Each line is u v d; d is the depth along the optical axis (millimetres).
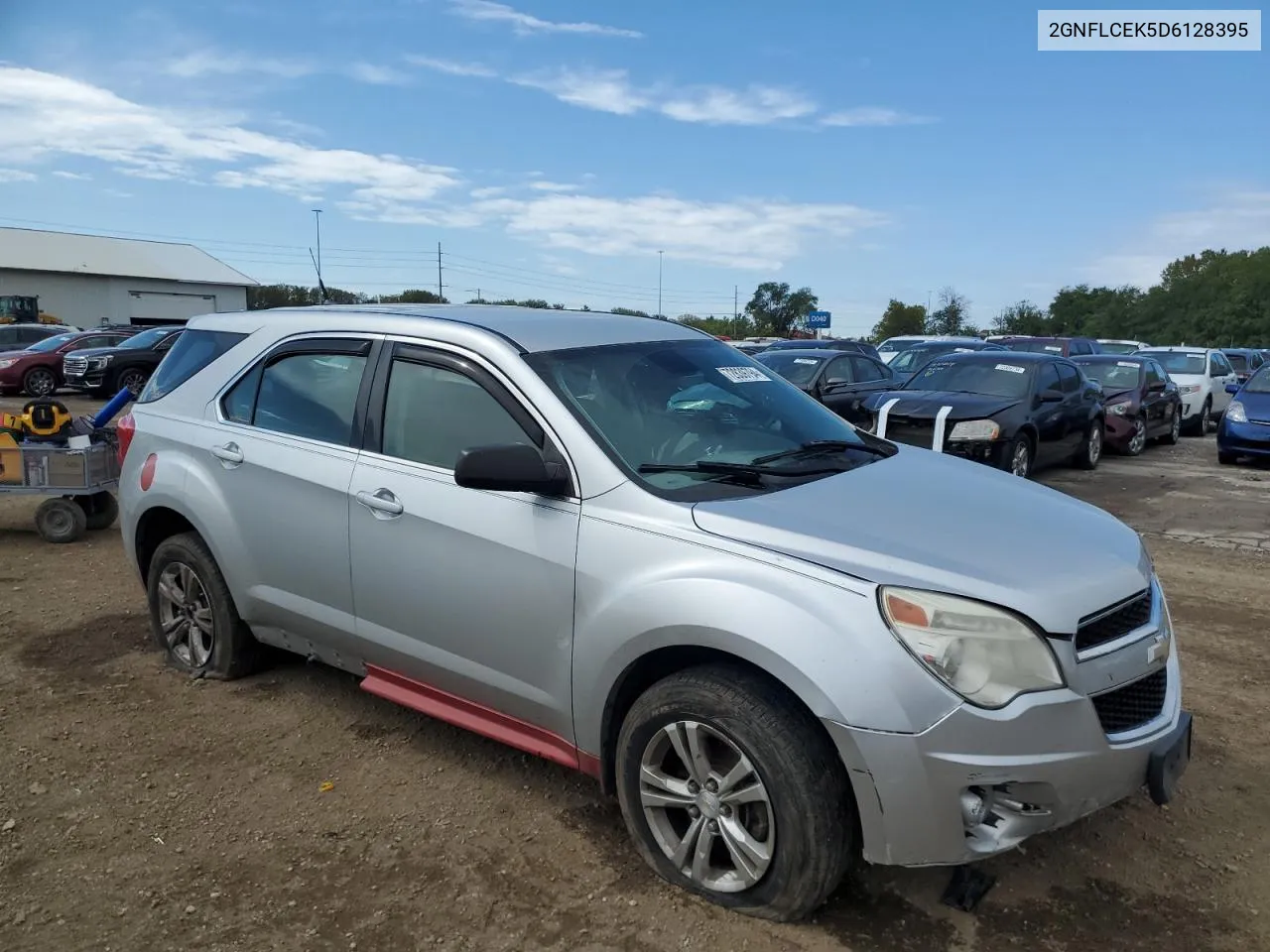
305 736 4188
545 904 3020
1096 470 12867
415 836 3410
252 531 4250
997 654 2639
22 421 7555
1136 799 3662
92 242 55594
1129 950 2811
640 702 3049
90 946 2820
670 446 3432
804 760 2725
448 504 3506
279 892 3090
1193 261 99438
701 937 2850
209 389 4578
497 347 3582
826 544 2844
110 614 5789
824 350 13977
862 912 2967
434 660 3639
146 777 3812
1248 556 7656
